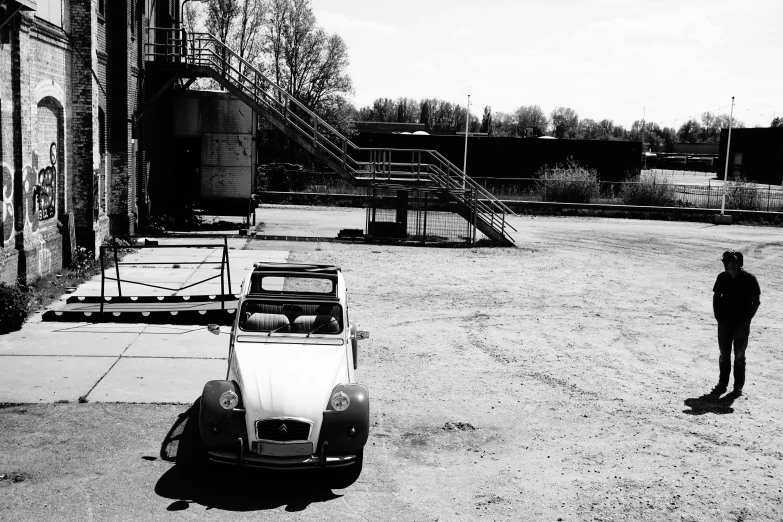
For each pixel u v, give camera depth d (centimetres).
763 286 2186
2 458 800
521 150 5766
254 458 750
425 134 5900
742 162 7550
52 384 1041
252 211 3350
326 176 5350
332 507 726
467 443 914
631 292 2017
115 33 2381
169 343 1281
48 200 1792
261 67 6066
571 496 769
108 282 1795
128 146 2436
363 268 2220
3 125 1505
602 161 5803
